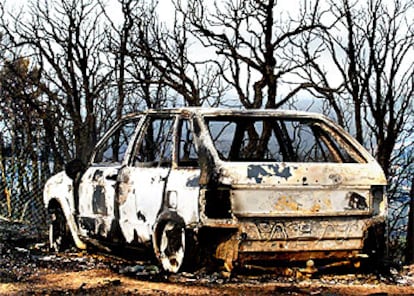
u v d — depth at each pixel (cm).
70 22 1952
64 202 1101
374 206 840
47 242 1270
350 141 891
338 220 817
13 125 2431
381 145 1519
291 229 796
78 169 1069
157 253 859
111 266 941
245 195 781
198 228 777
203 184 781
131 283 802
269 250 791
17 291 770
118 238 958
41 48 1983
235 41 1700
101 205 997
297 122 933
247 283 791
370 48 1535
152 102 1898
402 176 1529
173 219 823
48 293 757
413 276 884
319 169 813
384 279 845
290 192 796
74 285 804
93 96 1920
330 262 850
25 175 1908
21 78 2005
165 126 954
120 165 967
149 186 882
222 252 793
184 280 805
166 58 1750
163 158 888
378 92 1523
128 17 1888
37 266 952
